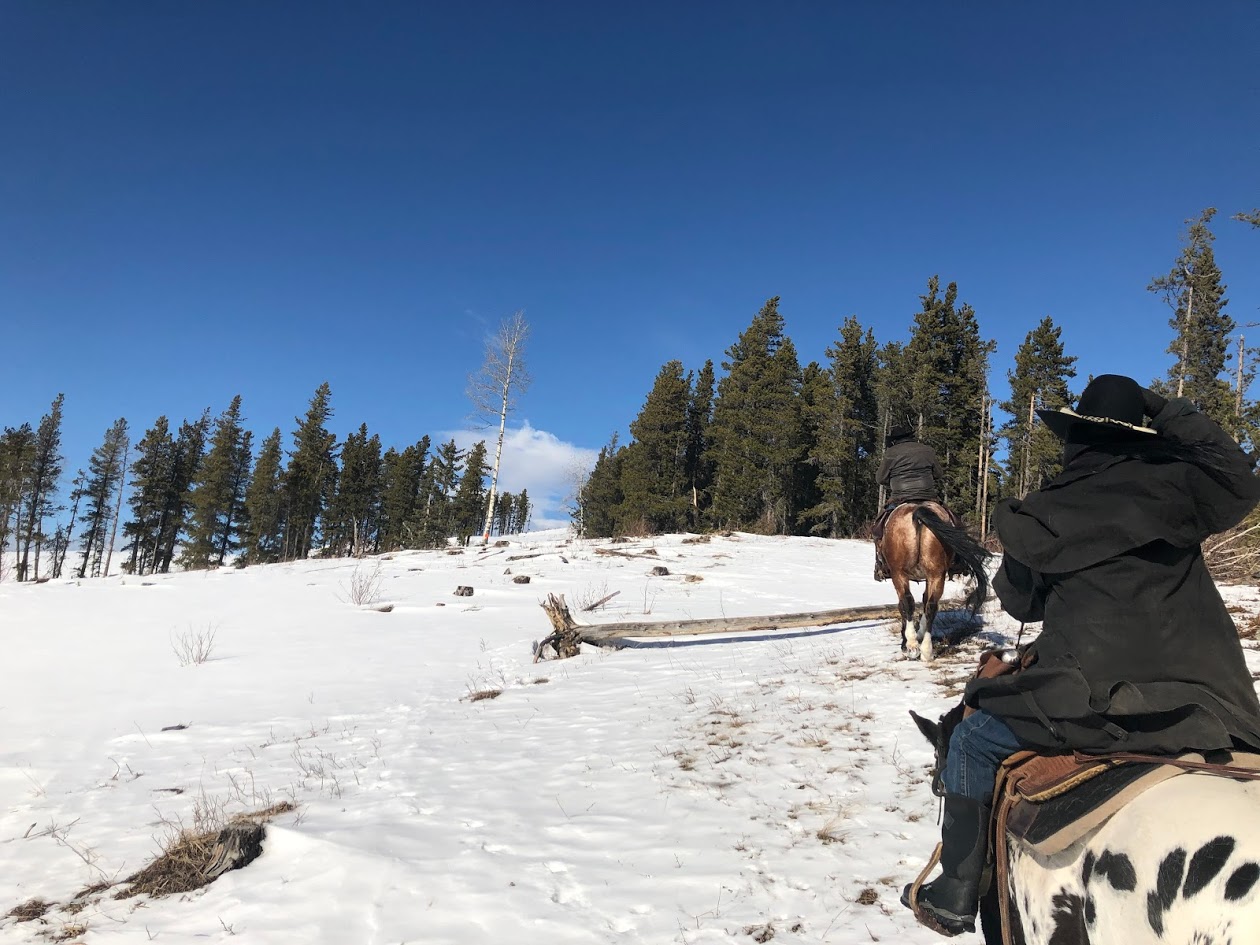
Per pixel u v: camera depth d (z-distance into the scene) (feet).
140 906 17.54
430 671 41.11
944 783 10.28
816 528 176.96
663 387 207.51
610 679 36.32
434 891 16.79
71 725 32.99
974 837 9.67
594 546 93.91
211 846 19.34
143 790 25.66
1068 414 9.13
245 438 244.83
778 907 15.29
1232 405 109.19
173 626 53.06
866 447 176.65
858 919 14.60
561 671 39.06
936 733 10.96
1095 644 8.41
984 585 27.58
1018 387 156.97
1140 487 8.51
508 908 15.97
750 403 179.73
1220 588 37.93
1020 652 10.11
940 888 9.97
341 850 18.66
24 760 28.78
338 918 16.05
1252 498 8.06
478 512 287.48
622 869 17.37
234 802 23.75
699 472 219.61
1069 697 8.26
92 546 240.53
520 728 29.50
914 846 17.11
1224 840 6.26
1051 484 9.41
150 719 33.76
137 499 230.07
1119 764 8.00
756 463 178.91
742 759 23.49
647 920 15.23
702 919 15.07
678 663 38.58
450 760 26.07
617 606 57.47
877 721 25.46
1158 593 8.39
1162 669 8.17
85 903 18.10
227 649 46.24
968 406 155.33
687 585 66.74
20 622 53.72
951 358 157.99
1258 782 6.95
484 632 50.57
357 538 236.63
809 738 24.58
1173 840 6.61
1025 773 8.84
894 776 20.99
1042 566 8.87
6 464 207.31
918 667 31.01
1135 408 9.18
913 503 32.22
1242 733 7.63
